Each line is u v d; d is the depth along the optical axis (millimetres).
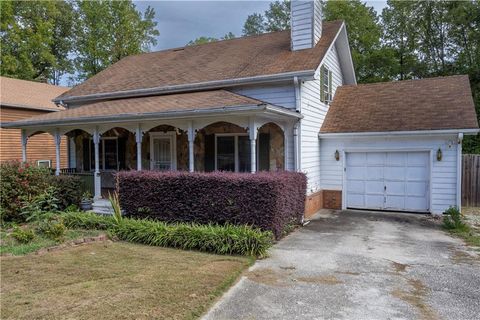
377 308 4422
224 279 5230
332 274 5695
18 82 20078
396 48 27641
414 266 6121
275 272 5770
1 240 7391
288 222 8602
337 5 26703
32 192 9867
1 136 16453
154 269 5668
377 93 13578
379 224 9812
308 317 4168
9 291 4734
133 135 13586
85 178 11547
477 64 22719
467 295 4852
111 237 7766
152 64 15234
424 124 10883
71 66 32625
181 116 9211
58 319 3926
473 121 10328
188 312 4148
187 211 8242
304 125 10742
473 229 9172
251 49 13477
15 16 26766
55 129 11930
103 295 4594
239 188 7691
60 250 6801
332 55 13820
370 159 12008
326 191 12547
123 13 31875
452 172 10688
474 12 23312
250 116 8906
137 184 8875
